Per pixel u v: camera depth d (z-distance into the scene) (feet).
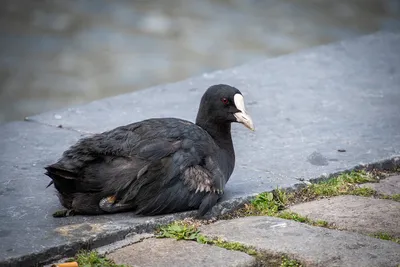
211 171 33.47
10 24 97.50
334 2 106.32
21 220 32.81
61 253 30.53
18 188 36.37
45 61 87.45
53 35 94.17
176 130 33.71
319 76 53.67
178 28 96.12
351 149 41.37
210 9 103.04
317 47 60.59
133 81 81.51
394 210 34.58
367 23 97.86
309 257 30.17
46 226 32.22
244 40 92.02
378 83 52.19
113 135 33.50
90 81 81.97
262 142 42.57
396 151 41.09
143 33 94.53
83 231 31.73
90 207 33.01
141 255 30.55
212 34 93.86
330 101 48.91
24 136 43.45
